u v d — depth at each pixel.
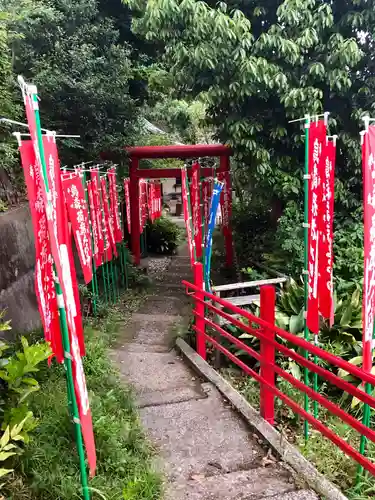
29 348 2.97
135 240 10.84
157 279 10.55
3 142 5.41
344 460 3.54
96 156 8.43
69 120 7.70
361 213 7.20
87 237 5.88
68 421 3.32
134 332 6.93
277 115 7.16
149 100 10.99
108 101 7.80
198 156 9.95
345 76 6.27
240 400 4.37
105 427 3.41
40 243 2.76
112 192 8.18
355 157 6.83
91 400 3.82
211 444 3.72
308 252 3.80
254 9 6.84
